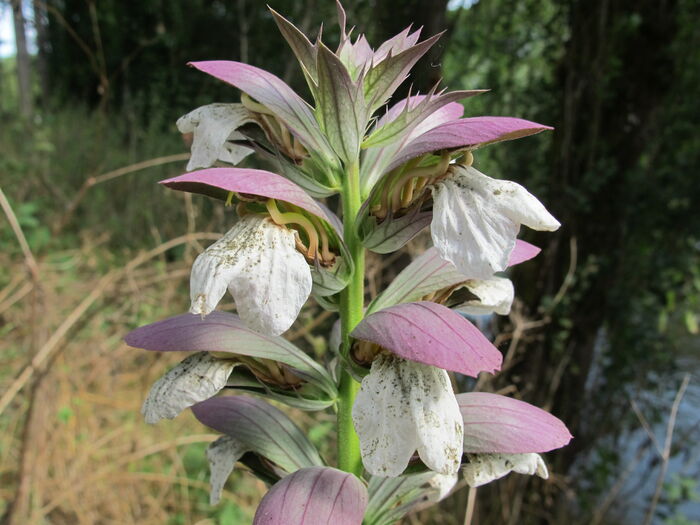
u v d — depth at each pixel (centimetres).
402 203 17
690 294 65
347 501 16
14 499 36
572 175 60
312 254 16
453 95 16
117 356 57
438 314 15
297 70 75
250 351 18
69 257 78
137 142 122
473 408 18
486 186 15
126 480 48
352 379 19
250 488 50
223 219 60
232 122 18
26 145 108
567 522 62
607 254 62
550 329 60
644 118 60
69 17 171
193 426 56
